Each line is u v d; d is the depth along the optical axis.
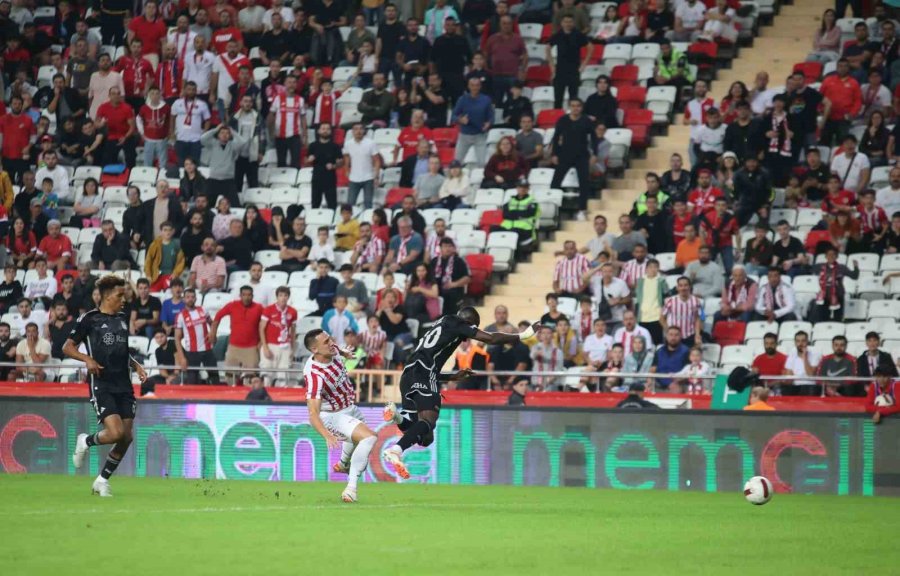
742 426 67.69
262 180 108.56
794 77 95.75
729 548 38.31
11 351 88.38
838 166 93.25
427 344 51.69
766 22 113.62
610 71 108.19
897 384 66.56
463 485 69.31
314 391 51.12
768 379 72.00
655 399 73.75
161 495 55.53
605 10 115.38
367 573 31.25
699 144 96.94
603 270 86.44
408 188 102.38
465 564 33.25
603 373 73.00
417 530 41.59
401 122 108.12
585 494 62.81
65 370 87.00
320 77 110.81
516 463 70.44
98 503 50.38
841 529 44.88
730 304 84.50
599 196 100.25
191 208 100.44
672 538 40.97
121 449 54.00
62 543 36.47
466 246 95.38
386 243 95.12
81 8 127.00
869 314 84.38
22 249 102.50
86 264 94.00
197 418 74.06
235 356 84.94
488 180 99.44
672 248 90.69
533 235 95.38
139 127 111.12
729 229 88.81
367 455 51.91
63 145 113.00
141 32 116.19
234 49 113.88
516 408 70.62
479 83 102.62
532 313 90.75
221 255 97.69
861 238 88.56
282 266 95.81
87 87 117.12
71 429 75.00
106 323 52.38
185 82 113.12
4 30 121.69
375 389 79.69
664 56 105.38
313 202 102.62
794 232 92.19
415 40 110.25
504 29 106.62
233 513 46.59
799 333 78.69
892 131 95.06
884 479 65.75
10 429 75.94
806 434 67.00
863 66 99.56
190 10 119.75
